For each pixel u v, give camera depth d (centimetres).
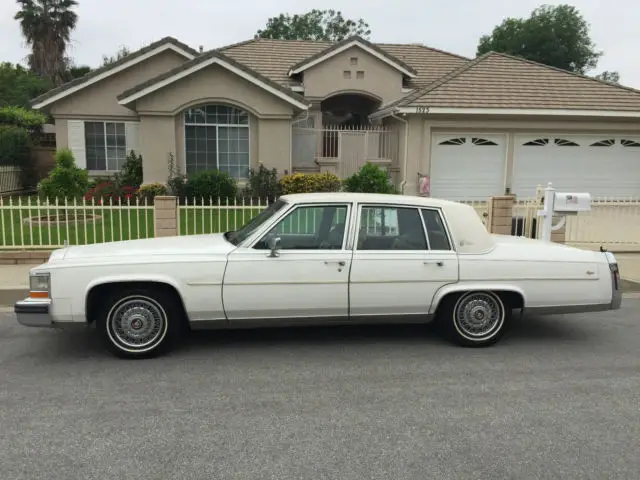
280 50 2138
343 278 532
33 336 595
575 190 1709
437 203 563
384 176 1353
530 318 692
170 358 527
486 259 554
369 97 1945
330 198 549
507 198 992
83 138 1856
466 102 1580
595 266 571
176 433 377
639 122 1669
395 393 449
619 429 391
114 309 515
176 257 516
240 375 485
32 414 404
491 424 396
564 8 4659
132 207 950
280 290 525
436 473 331
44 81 3891
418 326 645
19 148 2088
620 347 578
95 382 466
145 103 1573
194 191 1522
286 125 1659
